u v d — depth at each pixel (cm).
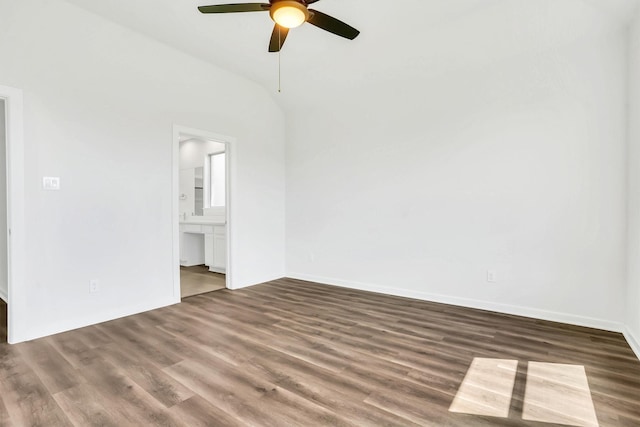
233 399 175
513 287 313
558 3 259
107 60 299
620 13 249
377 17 286
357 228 418
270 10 206
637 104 238
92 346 243
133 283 319
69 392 182
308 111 461
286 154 488
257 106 443
